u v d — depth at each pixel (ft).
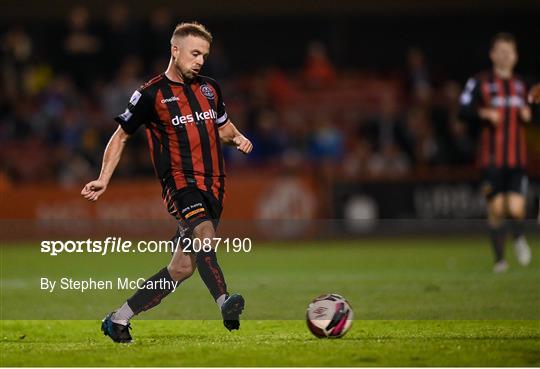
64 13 264.93
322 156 223.30
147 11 266.57
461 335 77.61
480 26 277.44
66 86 227.81
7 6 263.90
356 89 258.57
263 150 220.64
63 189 199.21
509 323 85.25
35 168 216.33
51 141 221.05
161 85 73.87
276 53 277.03
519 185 131.95
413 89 243.40
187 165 73.67
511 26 276.82
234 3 271.08
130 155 208.95
